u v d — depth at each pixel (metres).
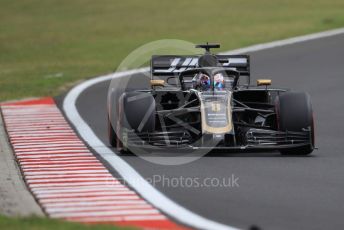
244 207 28.92
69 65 91.06
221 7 144.38
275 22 123.19
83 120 55.78
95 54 100.31
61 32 123.06
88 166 37.94
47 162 39.56
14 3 158.75
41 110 61.03
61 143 46.09
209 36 110.88
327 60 84.69
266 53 92.31
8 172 37.44
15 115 58.75
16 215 27.41
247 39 105.25
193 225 26.14
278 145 38.81
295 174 35.06
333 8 138.50
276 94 44.09
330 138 47.00
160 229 25.36
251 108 42.22
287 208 28.72
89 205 29.23
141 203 29.53
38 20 137.50
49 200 30.23
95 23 131.12
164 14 138.25
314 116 56.25
